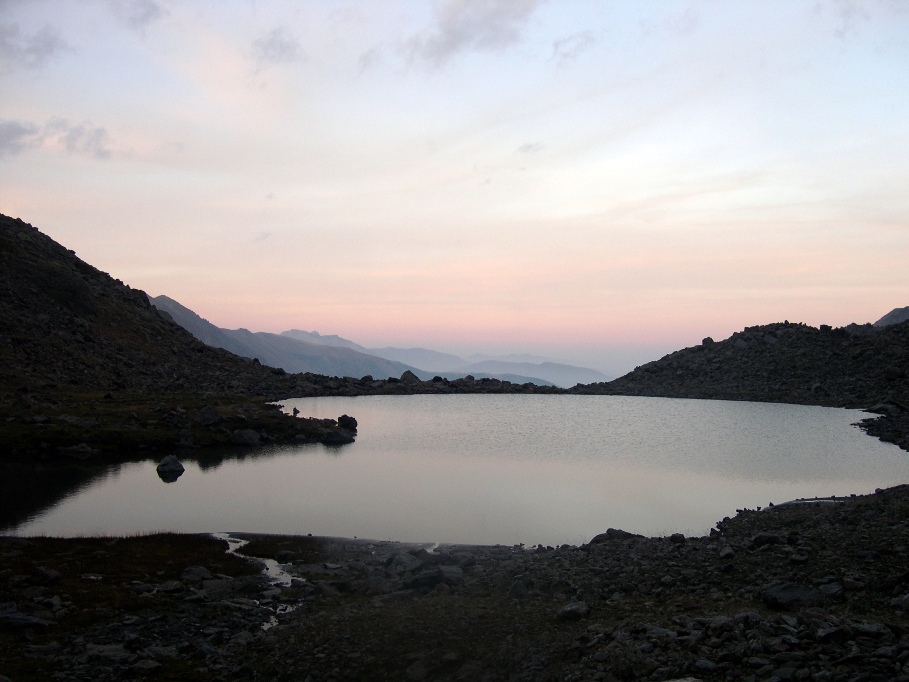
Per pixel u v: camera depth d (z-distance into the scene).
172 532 41.44
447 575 29.12
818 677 15.99
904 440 70.50
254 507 47.81
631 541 33.62
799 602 21.38
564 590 26.44
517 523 42.81
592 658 19.08
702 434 80.50
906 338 119.31
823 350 124.19
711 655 18.17
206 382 126.00
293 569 33.78
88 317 135.50
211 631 25.09
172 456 60.81
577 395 131.25
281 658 21.94
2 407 77.56
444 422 95.00
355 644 22.30
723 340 143.38
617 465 61.88
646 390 129.25
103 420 76.62
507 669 19.77
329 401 120.75
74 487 54.03
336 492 52.28
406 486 54.25
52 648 23.17
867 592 21.53
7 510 46.81
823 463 60.94
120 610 27.34
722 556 27.38
